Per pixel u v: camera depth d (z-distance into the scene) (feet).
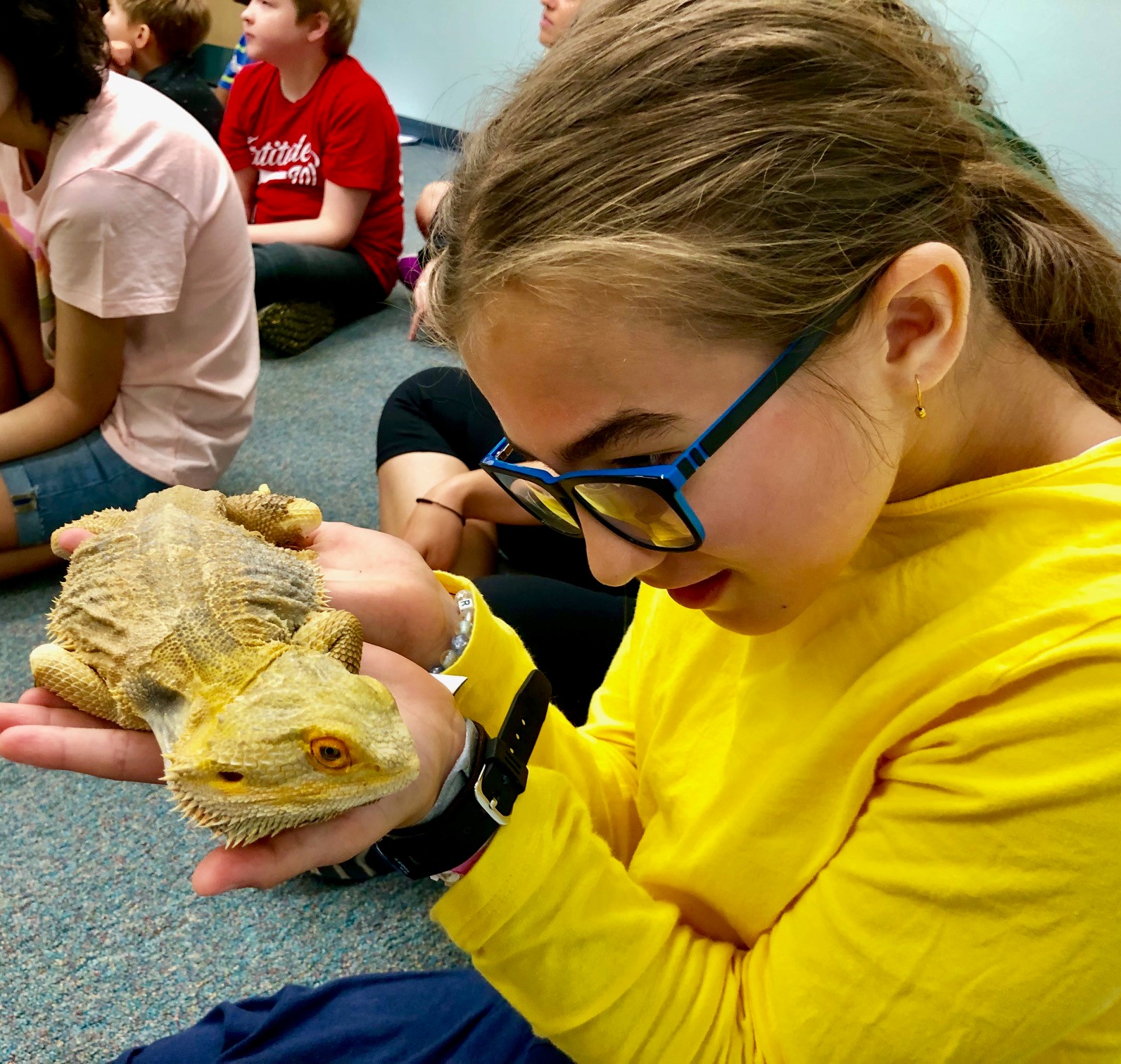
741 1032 2.63
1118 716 1.87
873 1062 2.21
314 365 11.21
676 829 3.10
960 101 2.24
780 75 1.90
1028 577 2.10
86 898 5.02
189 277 6.88
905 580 2.38
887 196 1.96
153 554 3.84
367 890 5.25
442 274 2.25
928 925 2.13
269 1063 3.46
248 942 4.90
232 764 2.47
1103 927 1.90
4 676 6.30
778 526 2.11
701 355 1.91
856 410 2.03
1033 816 1.95
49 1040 4.37
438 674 3.37
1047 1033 2.01
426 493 6.77
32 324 7.22
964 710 2.16
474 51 18.57
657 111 1.89
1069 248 2.34
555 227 1.90
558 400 2.01
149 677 3.07
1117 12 7.21
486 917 2.48
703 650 3.20
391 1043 3.51
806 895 2.55
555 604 5.58
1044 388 2.34
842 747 2.46
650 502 2.10
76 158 5.99
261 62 11.94
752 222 1.88
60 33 5.48
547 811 2.64
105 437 7.14
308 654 2.85
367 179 11.55
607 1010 2.57
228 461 7.99
